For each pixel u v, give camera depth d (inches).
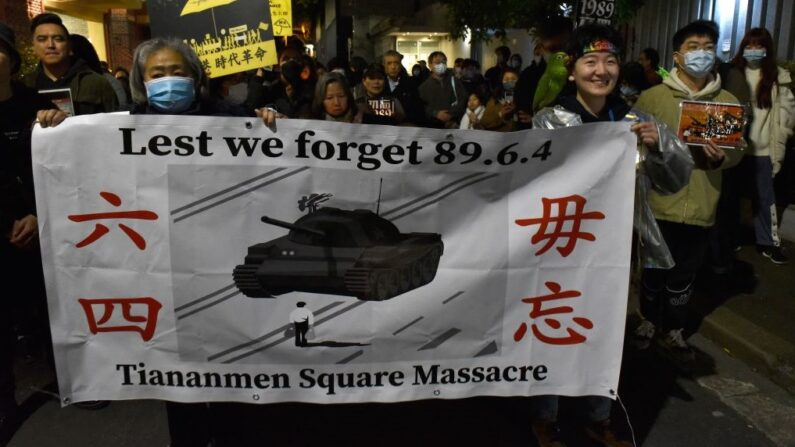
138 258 97.5
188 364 100.7
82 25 632.4
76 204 96.1
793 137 248.1
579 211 99.7
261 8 159.0
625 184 99.3
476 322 101.4
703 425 129.5
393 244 98.4
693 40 137.6
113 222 96.7
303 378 101.6
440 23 434.3
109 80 175.0
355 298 98.8
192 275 97.9
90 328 99.3
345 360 100.9
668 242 145.9
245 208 96.9
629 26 391.5
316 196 97.0
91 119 94.0
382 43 680.4
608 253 100.8
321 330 99.7
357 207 97.8
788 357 149.7
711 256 200.5
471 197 98.7
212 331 99.6
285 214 97.3
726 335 163.6
